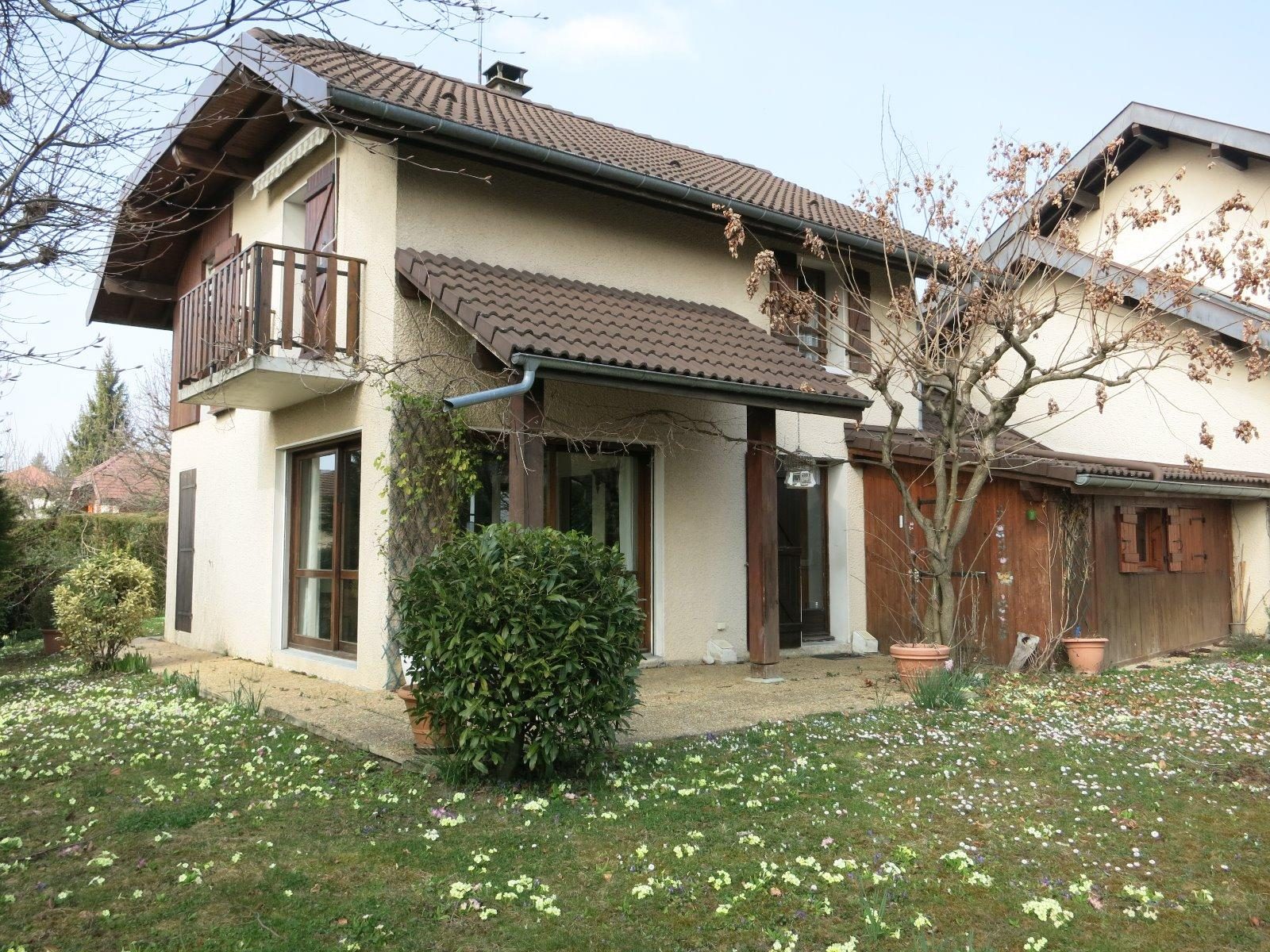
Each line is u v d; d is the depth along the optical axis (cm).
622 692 532
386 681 805
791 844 433
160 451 2753
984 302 966
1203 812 489
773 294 931
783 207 1124
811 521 1154
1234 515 1287
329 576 934
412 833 449
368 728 651
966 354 934
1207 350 933
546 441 905
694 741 634
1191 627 1173
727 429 1048
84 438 3122
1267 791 523
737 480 1060
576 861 413
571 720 506
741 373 820
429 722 542
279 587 1005
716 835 444
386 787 523
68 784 535
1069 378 896
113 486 2914
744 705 759
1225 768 571
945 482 926
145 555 1903
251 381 834
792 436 1098
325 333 831
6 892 378
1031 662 952
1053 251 1237
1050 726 679
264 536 1030
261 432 1049
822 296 1211
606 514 965
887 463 919
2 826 459
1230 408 1227
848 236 1084
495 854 421
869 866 405
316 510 972
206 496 1201
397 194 834
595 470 959
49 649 1298
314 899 375
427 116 784
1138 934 350
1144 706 765
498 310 748
